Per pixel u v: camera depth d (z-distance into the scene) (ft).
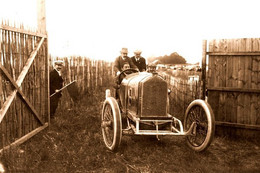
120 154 14.51
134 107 15.89
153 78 15.10
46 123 18.81
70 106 25.61
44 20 19.01
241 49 17.66
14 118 14.73
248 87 17.70
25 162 12.66
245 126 17.76
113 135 14.83
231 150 15.85
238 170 12.76
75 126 19.40
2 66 12.96
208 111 14.25
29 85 16.48
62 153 14.16
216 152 15.43
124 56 21.71
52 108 21.34
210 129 14.01
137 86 15.40
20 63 15.03
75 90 26.35
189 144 15.76
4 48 13.44
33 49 16.60
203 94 19.16
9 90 13.94
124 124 18.92
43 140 16.29
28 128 16.44
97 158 13.79
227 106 18.42
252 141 17.57
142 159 13.98
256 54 17.19
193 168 12.97
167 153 14.80
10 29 13.67
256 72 17.42
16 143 14.42
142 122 15.19
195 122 15.14
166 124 16.10
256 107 17.60
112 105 14.55
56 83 21.65
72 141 16.29
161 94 15.26
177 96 24.40
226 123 18.33
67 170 12.48
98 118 21.61
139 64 23.66
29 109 16.47
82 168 12.72
